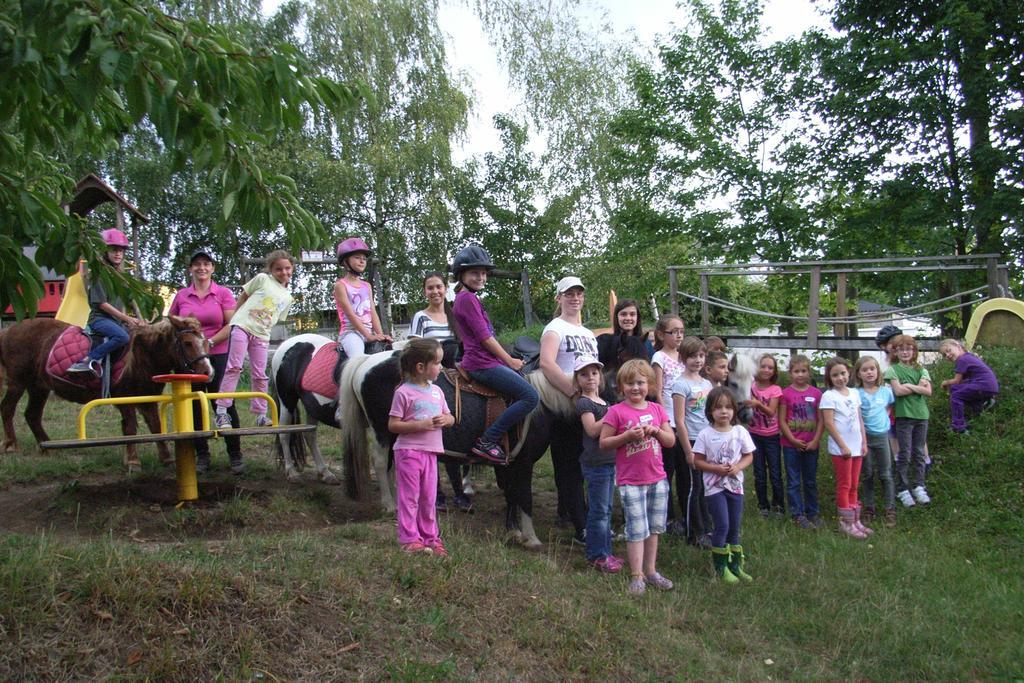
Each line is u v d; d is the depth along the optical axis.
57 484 7.03
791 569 6.03
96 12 3.25
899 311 11.12
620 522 6.98
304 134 23.05
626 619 4.78
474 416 6.00
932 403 8.80
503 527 6.57
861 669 4.70
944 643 4.98
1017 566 6.48
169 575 3.97
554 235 24.47
